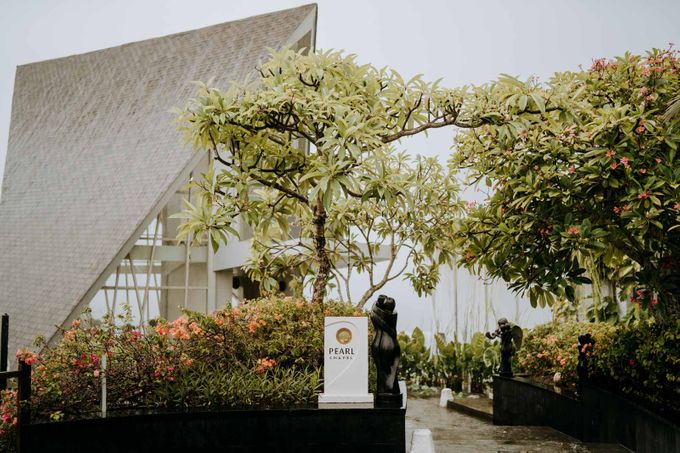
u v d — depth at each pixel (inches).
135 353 281.7
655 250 308.8
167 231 722.2
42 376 267.0
